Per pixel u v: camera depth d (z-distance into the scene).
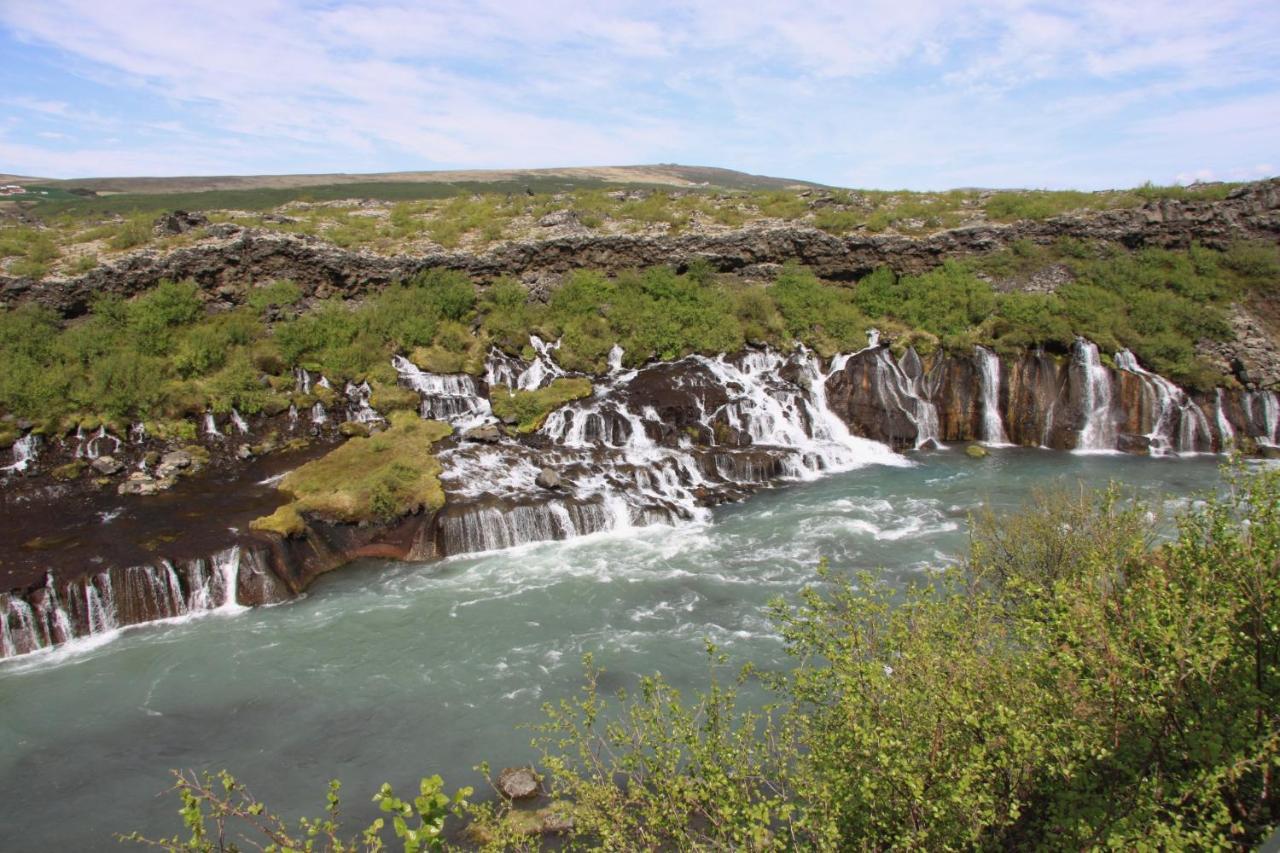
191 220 57.34
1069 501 29.30
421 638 30.19
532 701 26.17
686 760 20.47
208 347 48.22
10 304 47.53
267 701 26.53
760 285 62.88
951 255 62.50
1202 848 11.20
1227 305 56.16
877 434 52.94
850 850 12.81
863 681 14.46
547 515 38.94
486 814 17.88
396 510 37.97
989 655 15.75
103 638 30.36
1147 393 51.78
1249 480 17.42
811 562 35.72
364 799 22.20
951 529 38.66
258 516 36.66
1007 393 53.84
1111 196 65.69
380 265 56.53
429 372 51.03
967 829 12.01
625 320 57.25
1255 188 59.56
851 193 74.50
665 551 37.47
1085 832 11.45
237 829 21.11
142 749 24.30
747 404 50.94
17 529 35.12
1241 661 13.13
